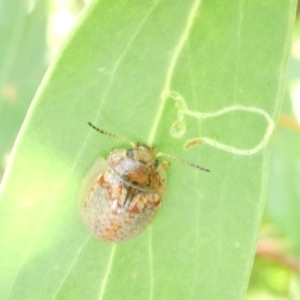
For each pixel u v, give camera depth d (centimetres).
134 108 8
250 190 8
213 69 8
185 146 8
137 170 8
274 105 8
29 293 8
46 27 10
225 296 8
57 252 8
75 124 8
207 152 8
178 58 8
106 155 8
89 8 8
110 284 8
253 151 8
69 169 8
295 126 10
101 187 8
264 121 8
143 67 8
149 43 8
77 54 8
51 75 8
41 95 8
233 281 8
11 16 10
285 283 12
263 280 12
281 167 11
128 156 8
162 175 8
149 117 8
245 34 8
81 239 8
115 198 8
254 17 8
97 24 8
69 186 8
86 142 8
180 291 8
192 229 8
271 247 11
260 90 8
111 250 8
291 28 8
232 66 8
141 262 8
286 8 8
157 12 8
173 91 8
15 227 8
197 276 8
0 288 8
